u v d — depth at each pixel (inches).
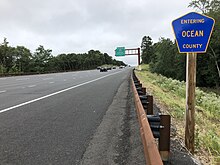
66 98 473.7
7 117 295.4
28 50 4318.4
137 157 165.2
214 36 1840.6
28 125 255.3
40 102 420.5
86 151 178.5
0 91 626.8
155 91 631.2
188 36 186.9
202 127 322.3
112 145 191.2
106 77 1381.6
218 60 1879.9
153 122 153.1
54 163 157.1
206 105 585.3
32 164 155.7
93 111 335.3
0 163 157.2
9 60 3914.9
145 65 5078.7
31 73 2246.6
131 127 244.7
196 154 191.6
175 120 296.7
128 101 429.1
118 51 3250.5
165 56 2805.1
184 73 2230.6
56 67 5300.2
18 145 192.2
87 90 634.8
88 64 6633.9
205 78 2009.1
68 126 251.1
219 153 199.5
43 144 194.4
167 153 153.6
